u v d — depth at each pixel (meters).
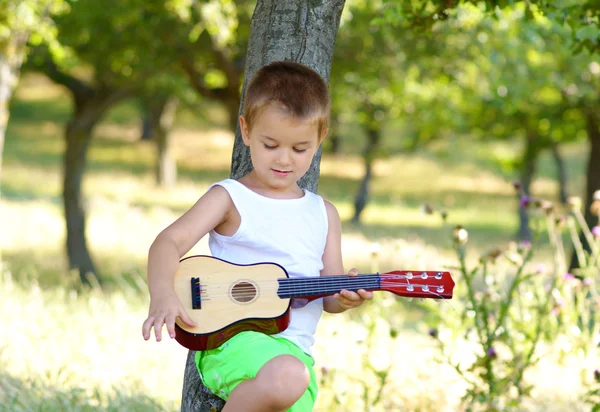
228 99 11.70
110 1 9.95
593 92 11.70
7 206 19.72
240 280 2.65
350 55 11.27
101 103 12.80
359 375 5.13
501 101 11.92
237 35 10.91
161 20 10.55
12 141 34.56
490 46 11.26
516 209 28.56
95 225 17.98
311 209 2.83
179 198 26.61
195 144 37.50
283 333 2.73
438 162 36.25
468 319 5.46
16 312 5.97
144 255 15.81
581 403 4.96
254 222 2.70
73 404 4.18
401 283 2.80
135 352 5.36
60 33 10.63
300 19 3.22
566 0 4.71
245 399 2.49
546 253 18.36
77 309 6.63
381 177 33.62
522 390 4.53
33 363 4.84
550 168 37.47
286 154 2.61
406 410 4.86
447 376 5.37
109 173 29.75
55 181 27.14
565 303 5.64
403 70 12.46
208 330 2.60
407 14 4.43
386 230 23.41
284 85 2.60
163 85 13.03
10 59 8.41
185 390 3.17
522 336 5.50
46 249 15.23
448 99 13.69
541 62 11.62
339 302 2.83
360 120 15.79
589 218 12.66
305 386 2.50
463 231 4.55
